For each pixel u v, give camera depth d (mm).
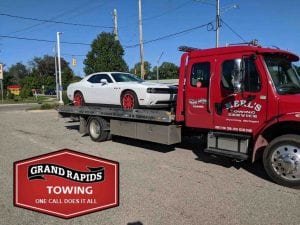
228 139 7426
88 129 11555
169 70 90938
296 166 6219
